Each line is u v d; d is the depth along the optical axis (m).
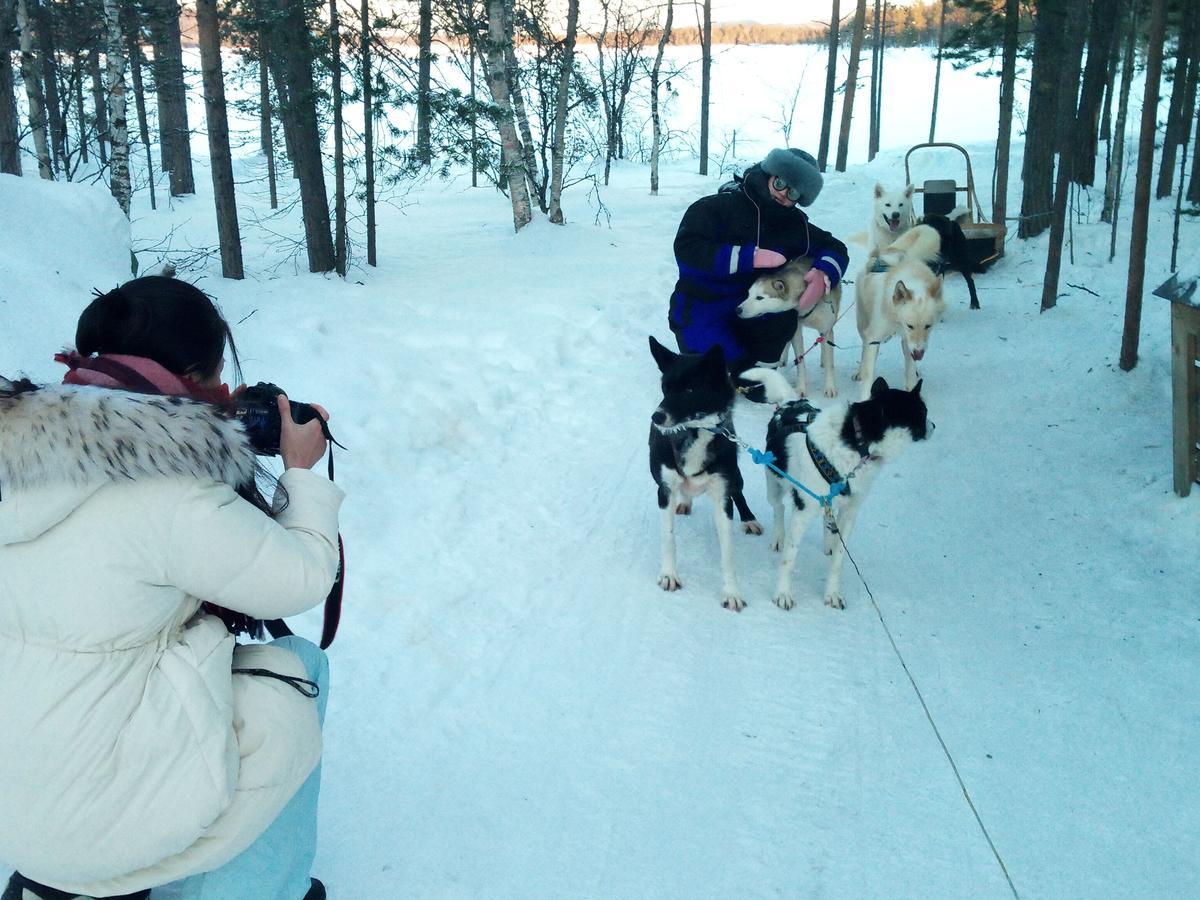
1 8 12.16
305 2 8.52
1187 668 3.64
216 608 1.80
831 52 19.34
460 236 12.26
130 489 1.54
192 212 16.56
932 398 6.84
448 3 10.62
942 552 4.75
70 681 1.50
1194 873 2.68
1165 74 12.22
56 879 1.58
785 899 2.62
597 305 8.68
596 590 4.37
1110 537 4.73
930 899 2.62
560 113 12.47
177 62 16.08
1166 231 10.04
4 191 5.93
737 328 6.65
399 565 4.37
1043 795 3.03
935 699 3.56
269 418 1.85
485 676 3.64
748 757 3.24
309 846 2.05
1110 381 6.57
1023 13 12.77
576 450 6.04
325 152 10.75
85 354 1.69
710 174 20.89
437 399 6.17
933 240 7.56
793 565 4.25
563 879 2.66
